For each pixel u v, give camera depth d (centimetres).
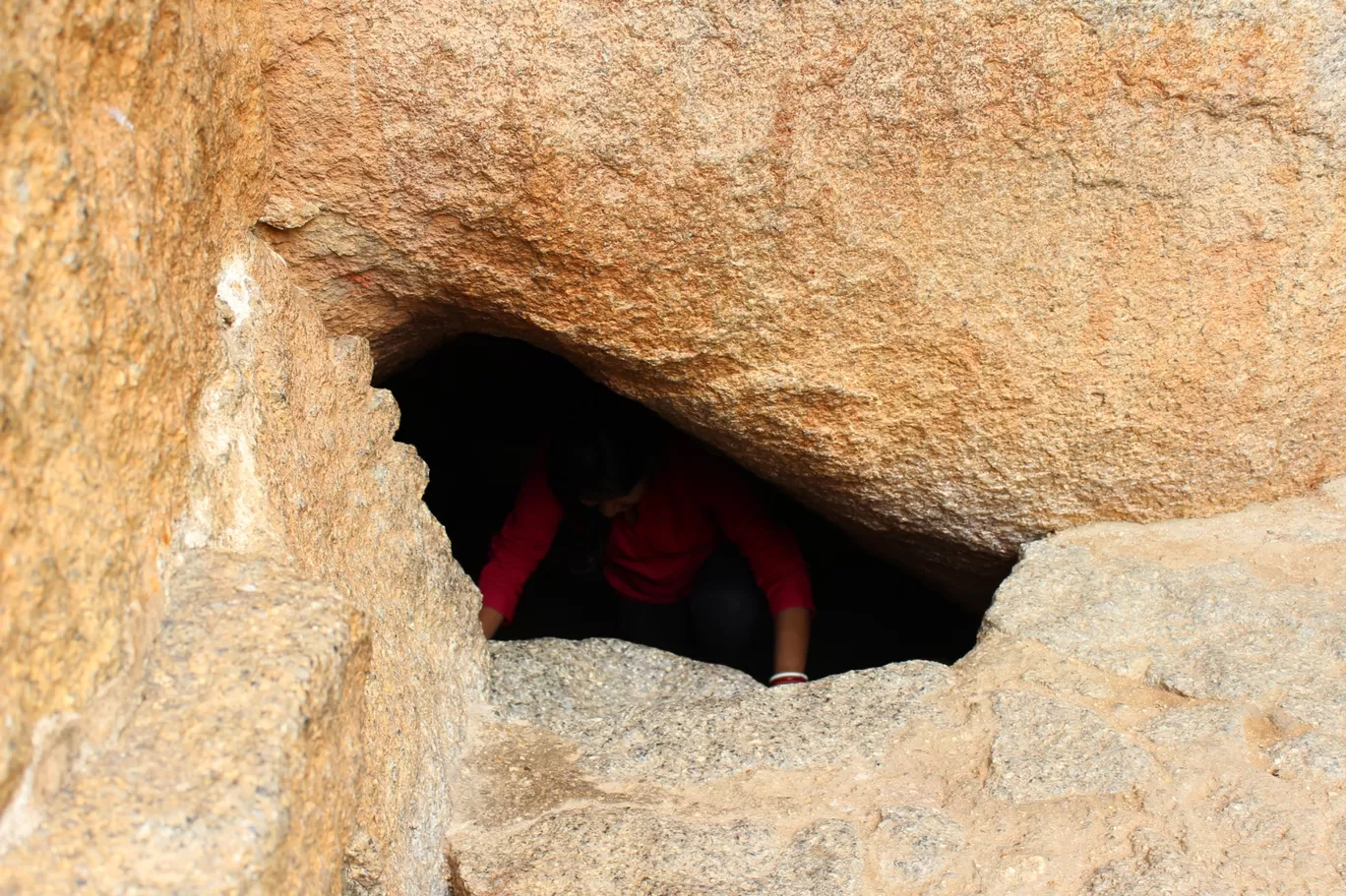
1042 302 173
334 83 149
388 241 163
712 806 151
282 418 139
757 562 240
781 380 177
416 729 150
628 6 148
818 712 166
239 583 111
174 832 90
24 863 84
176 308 114
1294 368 182
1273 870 134
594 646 189
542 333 177
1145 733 155
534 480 241
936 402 182
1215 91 161
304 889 100
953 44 154
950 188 164
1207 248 171
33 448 88
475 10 146
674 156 156
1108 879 135
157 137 110
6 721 83
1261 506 196
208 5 128
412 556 167
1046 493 192
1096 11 154
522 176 155
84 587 93
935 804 149
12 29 85
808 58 153
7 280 85
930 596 298
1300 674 161
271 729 98
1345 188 170
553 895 139
